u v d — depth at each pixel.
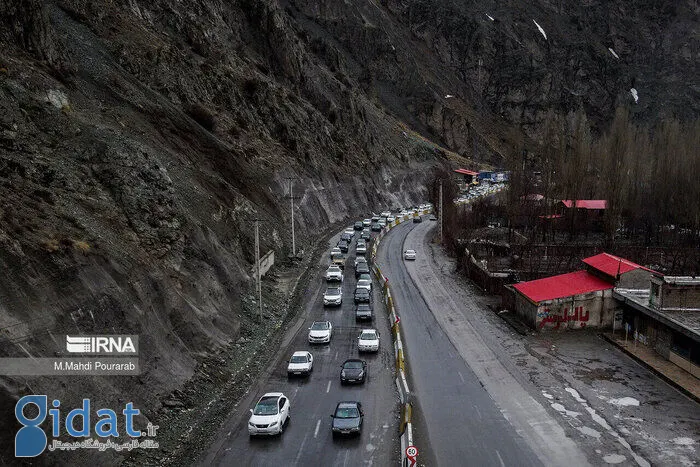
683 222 73.81
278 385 29.70
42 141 29.94
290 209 66.00
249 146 66.12
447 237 71.44
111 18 57.25
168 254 31.27
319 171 83.81
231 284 37.53
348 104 109.62
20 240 21.27
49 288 20.94
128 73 50.25
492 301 47.47
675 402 28.02
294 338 37.34
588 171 91.38
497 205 95.62
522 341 37.38
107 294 23.42
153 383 24.28
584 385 30.14
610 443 24.02
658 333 34.19
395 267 60.44
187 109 56.53
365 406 27.30
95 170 31.56
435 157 142.00
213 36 77.31
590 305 39.25
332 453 22.69
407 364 33.28
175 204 34.97
